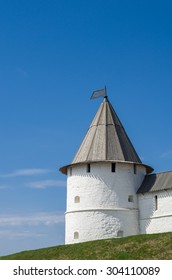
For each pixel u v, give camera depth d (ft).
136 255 122.52
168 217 151.94
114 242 135.64
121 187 161.17
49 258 132.05
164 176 160.76
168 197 153.79
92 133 170.50
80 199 161.17
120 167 163.22
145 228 157.58
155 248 124.98
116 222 157.07
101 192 159.43
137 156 170.40
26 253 140.56
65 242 162.81
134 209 160.76
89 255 128.36
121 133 172.04
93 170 161.89
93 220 157.38
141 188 163.43
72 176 165.89
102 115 174.40
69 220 162.30
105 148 164.14
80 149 169.17
